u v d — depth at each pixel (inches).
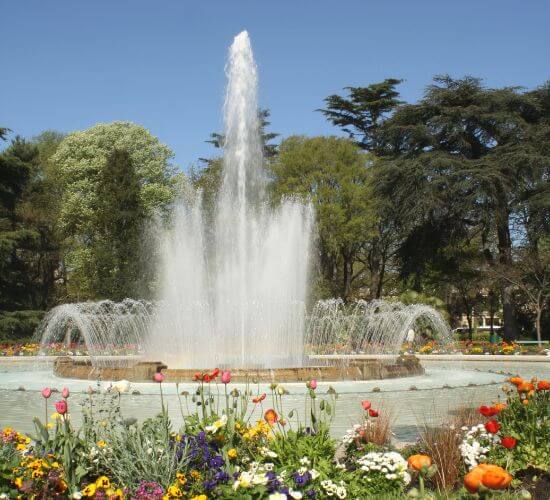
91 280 1235.9
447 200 1186.6
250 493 158.9
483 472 119.4
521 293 1268.5
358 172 1336.1
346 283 1445.6
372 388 434.9
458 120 1221.1
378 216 1286.9
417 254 1277.1
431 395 418.9
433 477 195.6
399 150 1301.7
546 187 1123.3
